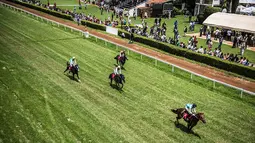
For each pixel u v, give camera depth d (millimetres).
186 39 40219
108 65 26578
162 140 15523
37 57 26375
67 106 17953
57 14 48656
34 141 14164
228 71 26969
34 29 37844
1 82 19922
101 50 31406
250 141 16016
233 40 37656
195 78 25094
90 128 15883
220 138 16188
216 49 31109
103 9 63562
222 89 22969
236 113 19172
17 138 14203
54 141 14344
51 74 22750
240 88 21406
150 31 41219
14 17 43750
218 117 18516
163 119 17766
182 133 16406
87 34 36438
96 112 17688
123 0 66562
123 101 19578
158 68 27250
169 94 21438
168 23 53688
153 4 60562
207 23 43969
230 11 55562
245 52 34875
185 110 16547
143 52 31844
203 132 16719
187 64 28609
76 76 23094
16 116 16047
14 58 25188
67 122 16172
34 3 59188
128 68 26469
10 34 33719
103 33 39844
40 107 17391
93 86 21484
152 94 21172
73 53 29062
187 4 66500
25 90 19328
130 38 35375
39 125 15516
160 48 33250
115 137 15312
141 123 17016
